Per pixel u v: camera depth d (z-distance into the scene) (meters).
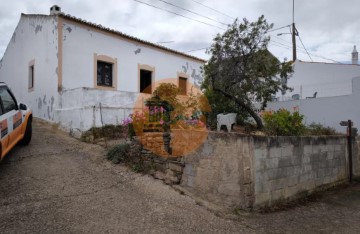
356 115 11.15
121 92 10.67
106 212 4.56
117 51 13.28
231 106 9.48
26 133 7.73
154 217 4.58
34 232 3.79
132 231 4.07
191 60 17.30
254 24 9.19
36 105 12.74
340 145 8.45
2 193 4.91
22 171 5.99
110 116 9.80
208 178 5.54
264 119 7.50
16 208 4.42
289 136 6.41
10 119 6.26
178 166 6.02
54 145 8.24
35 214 4.28
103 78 12.91
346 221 5.44
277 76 10.84
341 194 7.35
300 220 5.30
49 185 5.41
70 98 10.35
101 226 4.11
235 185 5.25
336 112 11.70
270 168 5.80
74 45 11.68
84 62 11.99
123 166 6.73
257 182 5.48
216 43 9.48
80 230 3.94
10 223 3.98
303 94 17.33
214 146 5.52
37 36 12.80
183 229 4.32
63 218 4.23
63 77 11.27
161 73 15.38
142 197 5.29
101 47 12.63
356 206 6.42
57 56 11.18
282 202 6.06
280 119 7.01
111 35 13.03
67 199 4.89
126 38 13.64
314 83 17.59
